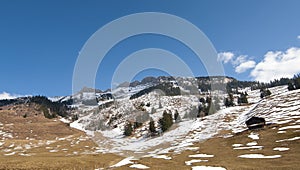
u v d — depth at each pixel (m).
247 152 39.66
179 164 36.62
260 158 34.22
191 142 54.72
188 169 32.03
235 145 47.03
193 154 44.28
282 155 33.94
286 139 42.88
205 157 40.59
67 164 43.22
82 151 68.06
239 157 36.91
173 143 55.03
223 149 45.47
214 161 36.25
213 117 69.00
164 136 61.97
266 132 51.69
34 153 69.38
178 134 60.84
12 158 54.25
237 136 54.41
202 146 50.31
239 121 77.94
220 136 58.44
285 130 49.16
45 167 41.72
